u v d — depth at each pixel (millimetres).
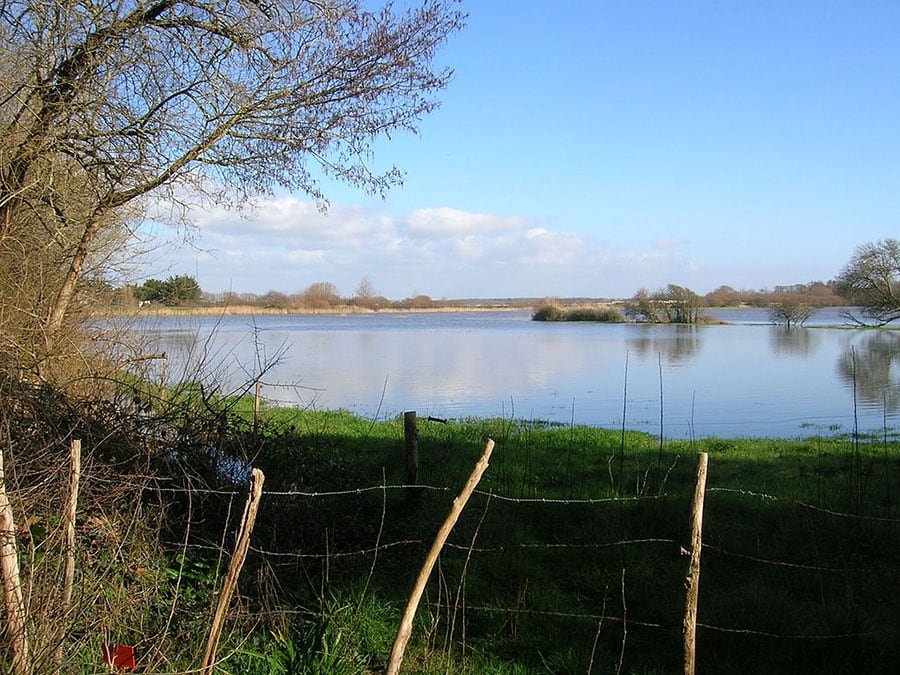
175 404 7422
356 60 10023
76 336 9664
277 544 6617
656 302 91312
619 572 6992
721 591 6551
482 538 7625
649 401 24328
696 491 4473
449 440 12859
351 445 12242
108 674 4113
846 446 14391
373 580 6520
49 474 5578
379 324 100500
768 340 56281
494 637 5898
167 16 10023
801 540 7656
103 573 5016
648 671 5383
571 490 9617
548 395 25734
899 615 5949
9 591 3918
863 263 47438
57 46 9297
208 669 4078
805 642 5621
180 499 6582
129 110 10062
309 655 5031
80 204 10555
